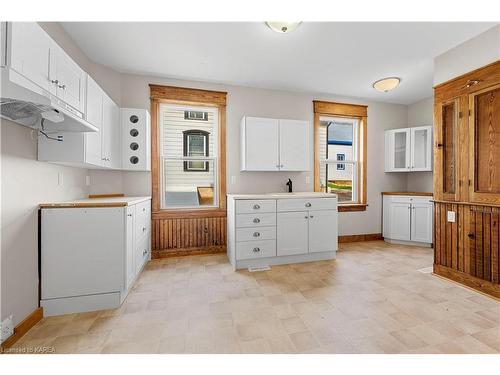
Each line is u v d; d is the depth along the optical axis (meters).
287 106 3.60
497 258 2.03
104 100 2.26
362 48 2.46
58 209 1.80
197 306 1.91
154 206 3.10
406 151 3.86
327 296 2.07
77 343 1.48
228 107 3.36
